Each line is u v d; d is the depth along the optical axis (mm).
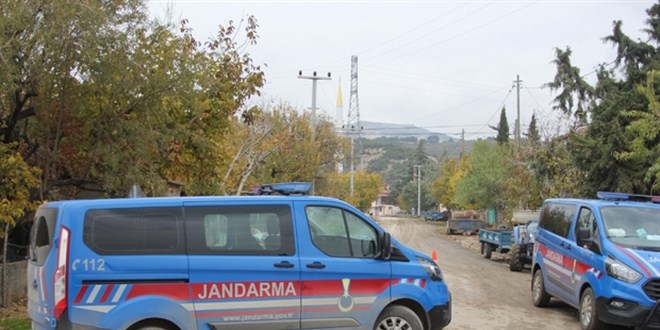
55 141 12688
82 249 6523
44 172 13117
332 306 7379
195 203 7047
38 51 11203
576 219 11383
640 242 10039
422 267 7918
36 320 6887
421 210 126875
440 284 8062
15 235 13531
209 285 6906
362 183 84562
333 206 7656
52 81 11648
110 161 12258
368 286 7574
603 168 20500
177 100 13641
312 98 40438
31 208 11281
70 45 11297
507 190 33844
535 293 12977
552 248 12094
